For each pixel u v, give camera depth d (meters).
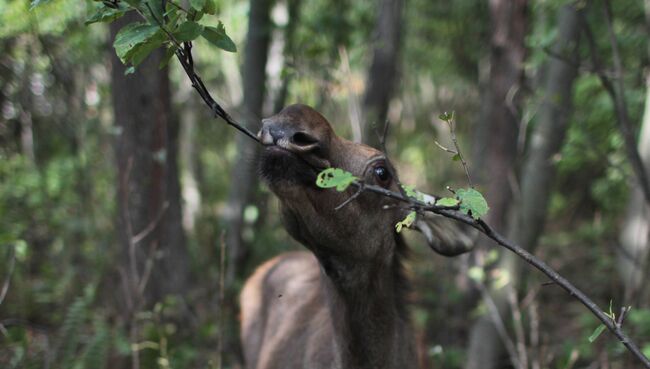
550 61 8.98
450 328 10.87
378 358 5.59
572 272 14.49
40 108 13.23
